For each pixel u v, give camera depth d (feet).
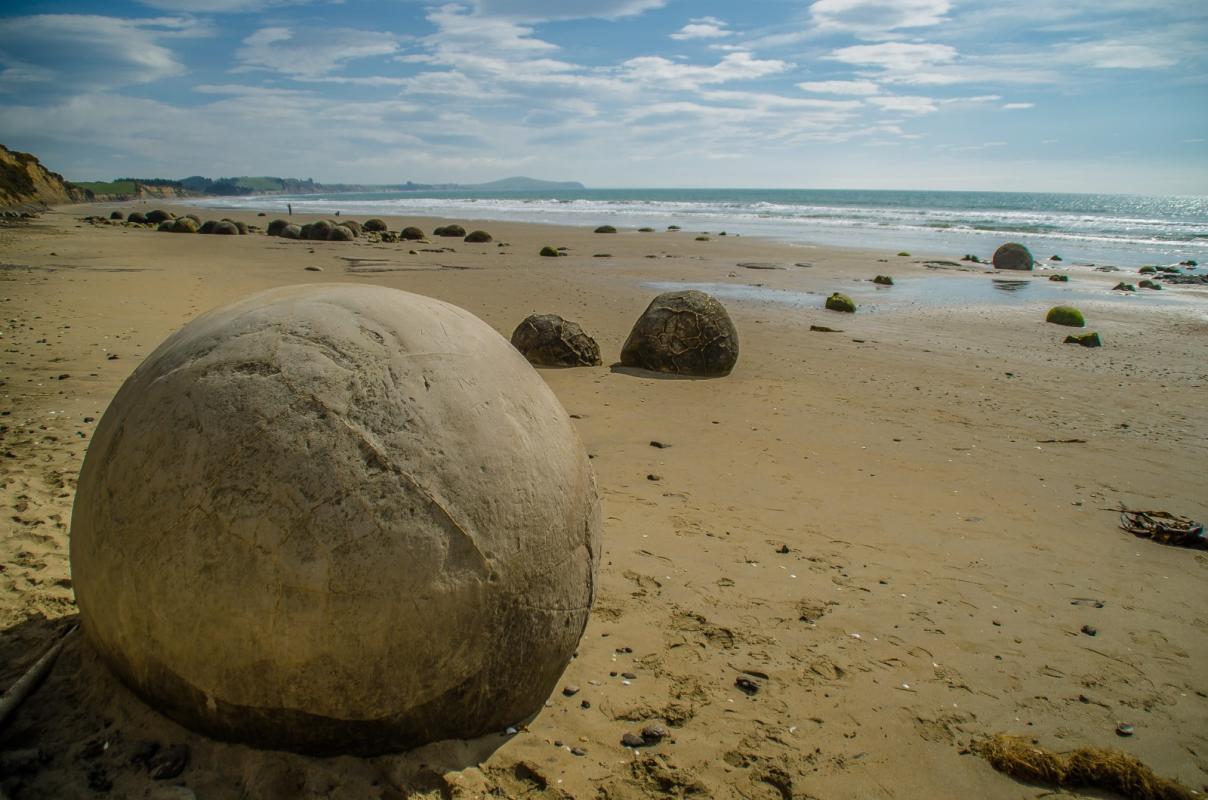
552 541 7.86
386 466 6.92
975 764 8.64
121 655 7.20
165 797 6.77
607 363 29.37
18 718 7.66
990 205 224.74
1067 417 24.08
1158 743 9.20
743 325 38.50
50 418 18.76
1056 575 13.65
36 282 40.63
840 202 242.78
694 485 17.08
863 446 20.47
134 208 185.16
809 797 7.94
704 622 11.30
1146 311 45.37
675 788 7.88
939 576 13.35
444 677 7.18
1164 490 18.07
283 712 6.88
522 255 70.33
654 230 111.14
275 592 6.58
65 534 12.56
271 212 175.32
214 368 7.35
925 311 44.16
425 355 7.67
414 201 295.48
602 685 9.56
